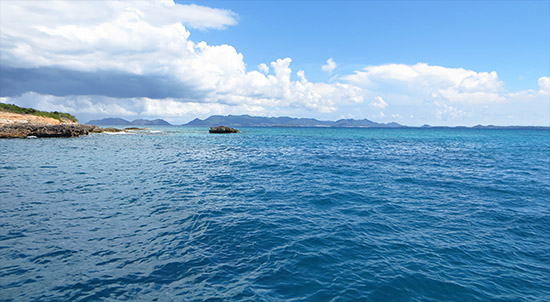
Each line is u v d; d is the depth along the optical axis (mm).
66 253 7992
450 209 12406
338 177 19984
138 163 26031
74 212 11547
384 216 11406
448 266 7410
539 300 6074
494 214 11695
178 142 56000
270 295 6152
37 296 6039
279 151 39781
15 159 26844
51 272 6992
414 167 24938
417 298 6098
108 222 10500
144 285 6523
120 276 6879
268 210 12156
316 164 26625
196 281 6707
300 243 8742
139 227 10055
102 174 20141
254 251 8234
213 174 20922
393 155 35375
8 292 6141
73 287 6391
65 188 15617
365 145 54062
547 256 8031
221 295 6152
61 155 30781
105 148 40250
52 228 9789
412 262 7598
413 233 9617
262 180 18797
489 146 52688
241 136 85938
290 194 15016
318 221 10773
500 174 21469
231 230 9805
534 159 31500
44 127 60625
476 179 19422
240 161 28594
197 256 7926
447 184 17688
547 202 13594
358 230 9844
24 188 15406
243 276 6926
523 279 6867
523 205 13070
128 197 14016
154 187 16344
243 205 12906
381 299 6027
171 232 9633
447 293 6273
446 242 8898
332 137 87375
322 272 7070
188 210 12055
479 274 7055
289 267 7316
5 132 55156
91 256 7859
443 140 75312
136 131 111750
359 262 7578
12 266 7207
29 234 9227
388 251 8234
